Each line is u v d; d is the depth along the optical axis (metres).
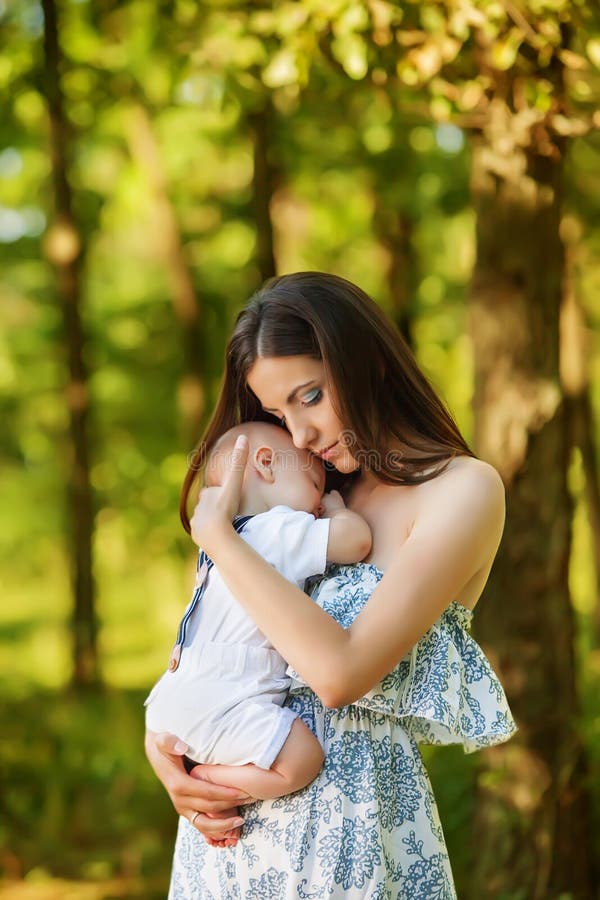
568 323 7.43
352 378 2.35
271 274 7.65
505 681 4.18
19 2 6.60
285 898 2.25
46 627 15.20
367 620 2.18
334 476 2.65
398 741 2.31
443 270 10.09
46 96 6.59
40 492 15.48
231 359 2.55
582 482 7.85
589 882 4.24
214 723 2.32
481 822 4.29
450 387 10.73
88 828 6.45
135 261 12.16
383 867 2.20
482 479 2.32
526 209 3.99
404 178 7.94
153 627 14.12
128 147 9.52
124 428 12.16
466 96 3.76
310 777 2.26
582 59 3.51
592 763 4.46
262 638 2.37
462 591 2.41
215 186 9.84
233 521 2.46
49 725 8.21
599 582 8.00
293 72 3.96
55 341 11.72
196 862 2.46
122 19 6.34
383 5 3.68
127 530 12.91
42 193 10.26
